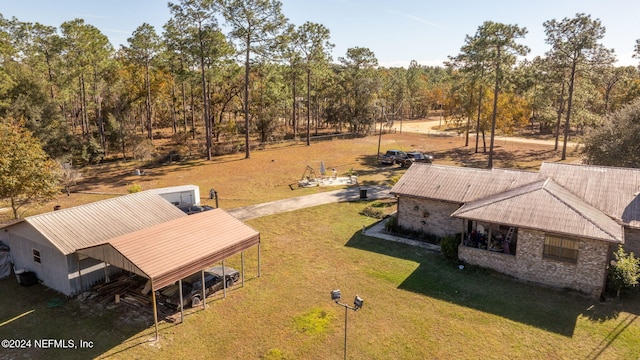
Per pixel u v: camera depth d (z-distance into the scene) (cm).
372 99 7188
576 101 4928
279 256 2272
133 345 1473
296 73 6334
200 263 1677
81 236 1870
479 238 2159
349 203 3241
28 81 4300
